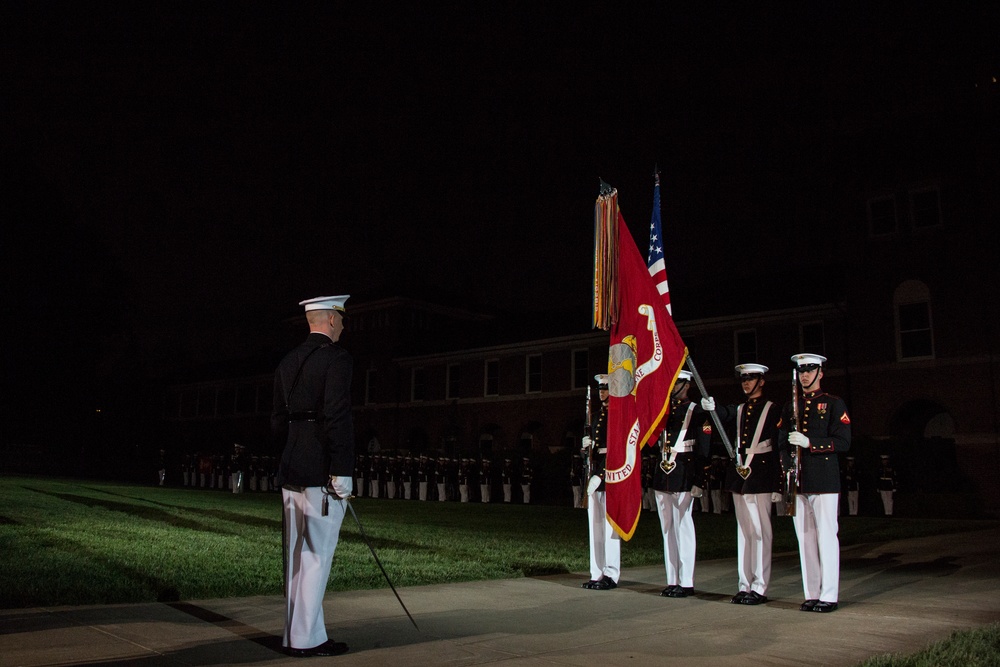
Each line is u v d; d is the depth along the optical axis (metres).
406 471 40.09
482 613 7.05
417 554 11.39
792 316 33.84
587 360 41.66
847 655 5.59
